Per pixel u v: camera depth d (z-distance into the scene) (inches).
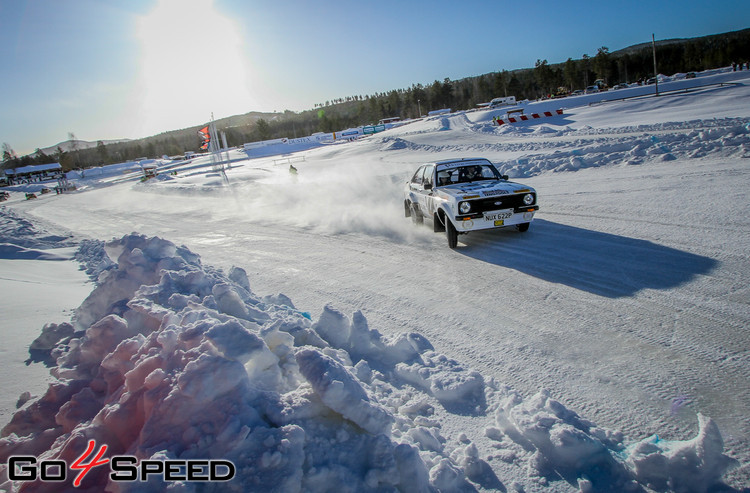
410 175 691.4
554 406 104.0
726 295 162.2
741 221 237.9
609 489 84.7
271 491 72.1
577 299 179.5
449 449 99.0
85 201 1382.9
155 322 136.6
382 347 148.1
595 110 1390.3
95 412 106.2
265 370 101.8
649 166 436.5
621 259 216.4
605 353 135.8
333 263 286.4
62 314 200.1
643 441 92.0
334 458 82.4
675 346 134.3
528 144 881.5
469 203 263.9
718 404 106.3
